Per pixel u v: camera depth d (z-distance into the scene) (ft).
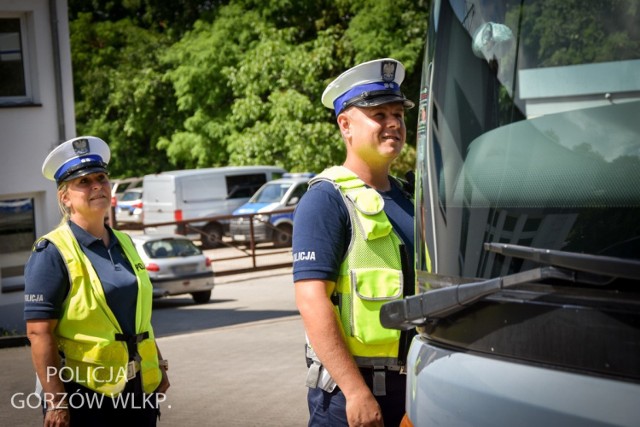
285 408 26.50
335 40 116.98
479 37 8.39
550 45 7.78
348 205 10.64
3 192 51.39
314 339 10.16
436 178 8.61
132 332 13.10
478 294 7.55
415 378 8.61
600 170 7.20
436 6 9.08
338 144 114.83
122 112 137.59
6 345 44.80
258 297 67.41
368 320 10.52
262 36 121.60
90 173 13.03
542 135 7.68
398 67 11.16
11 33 52.34
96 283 12.92
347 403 9.99
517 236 7.63
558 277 7.04
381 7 112.68
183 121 132.77
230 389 29.73
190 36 129.90
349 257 10.57
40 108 52.75
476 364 7.75
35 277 12.72
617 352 6.73
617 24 7.36
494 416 7.53
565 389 7.02
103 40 141.38
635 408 6.61
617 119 7.25
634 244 6.91
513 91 8.00
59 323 12.89
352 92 10.98
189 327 51.75
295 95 114.73
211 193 105.70
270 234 97.14
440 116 8.71
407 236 11.02
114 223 79.56
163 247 65.31
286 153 116.78
